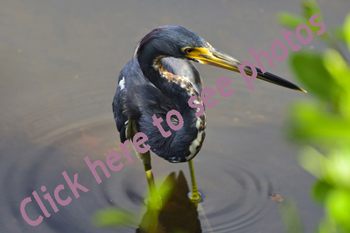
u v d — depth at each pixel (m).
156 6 14.73
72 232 8.45
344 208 1.54
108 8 14.76
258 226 8.49
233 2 14.73
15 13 14.56
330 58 1.59
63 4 15.00
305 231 8.10
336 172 1.51
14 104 11.82
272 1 14.61
